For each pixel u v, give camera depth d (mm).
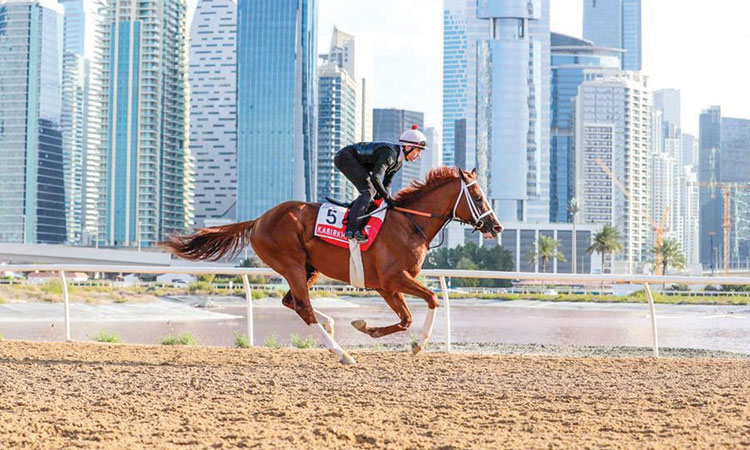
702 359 9734
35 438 5211
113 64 158500
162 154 161375
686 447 4895
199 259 9148
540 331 24391
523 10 192750
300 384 7562
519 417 5953
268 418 5926
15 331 20328
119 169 157000
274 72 170500
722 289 58844
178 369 8555
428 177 8797
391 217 8453
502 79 187375
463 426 5652
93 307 32406
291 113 170000
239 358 9453
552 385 7570
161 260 85938
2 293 33812
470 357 9688
